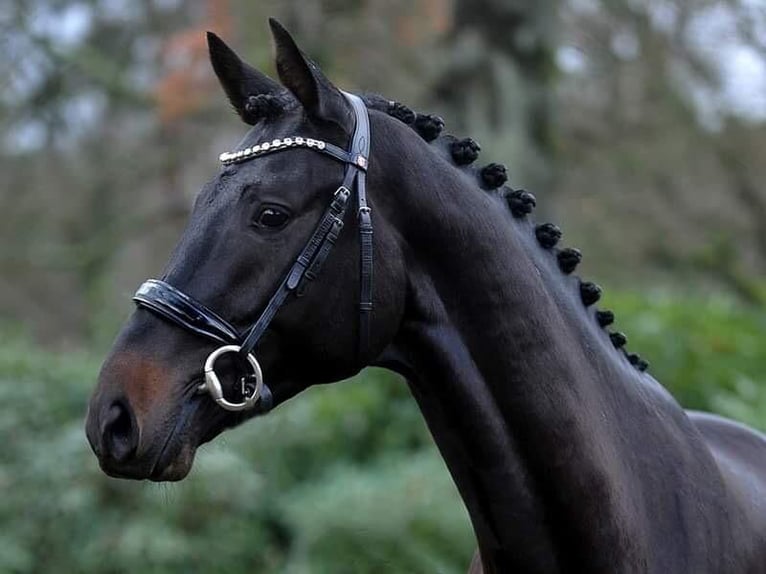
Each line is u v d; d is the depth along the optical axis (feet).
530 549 9.07
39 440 30.76
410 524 24.76
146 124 46.47
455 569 24.25
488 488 9.05
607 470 9.07
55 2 44.86
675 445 9.72
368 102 9.40
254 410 8.59
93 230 48.75
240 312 8.39
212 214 8.55
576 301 9.70
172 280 8.41
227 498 28.14
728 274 47.21
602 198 48.60
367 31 35.58
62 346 42.63
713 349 29.14
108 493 28.50
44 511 28.53
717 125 47.34
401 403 30.30
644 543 9.20
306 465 29.86
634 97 46.16
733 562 9.58
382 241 8.79
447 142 9.57
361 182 8.75
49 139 47.88
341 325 8.66
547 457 8.95
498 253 9.08
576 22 43.37
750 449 10.93
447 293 9.04
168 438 8.19
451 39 37.06
